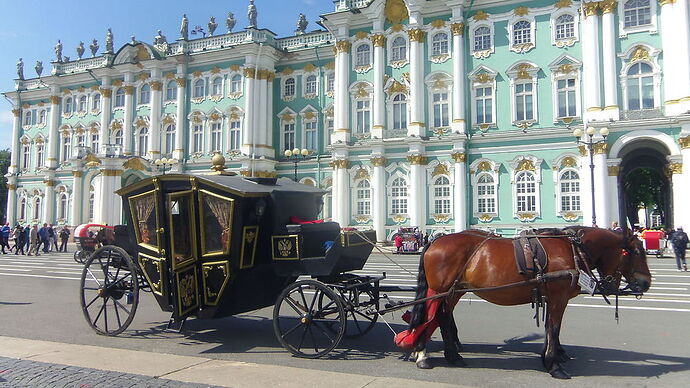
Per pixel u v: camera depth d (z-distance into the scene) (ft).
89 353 27.73
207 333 33.68
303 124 142.00
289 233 29.60
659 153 114.21
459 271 25.11
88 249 89.04
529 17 112.68
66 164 168.04
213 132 147.33
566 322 36.60
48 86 175.01
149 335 33.04
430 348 29.63
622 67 103.81
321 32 141.59
